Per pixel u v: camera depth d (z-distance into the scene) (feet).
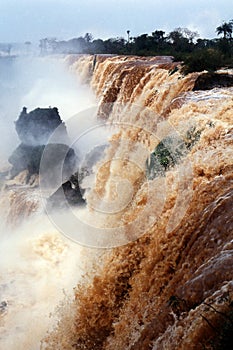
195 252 26.50
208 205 28.89
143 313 28.07
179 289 23.91
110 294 33.06
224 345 19.01
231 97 51.03
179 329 21.13
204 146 37.73
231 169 31.91
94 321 33.12
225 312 20.10
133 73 91.76
